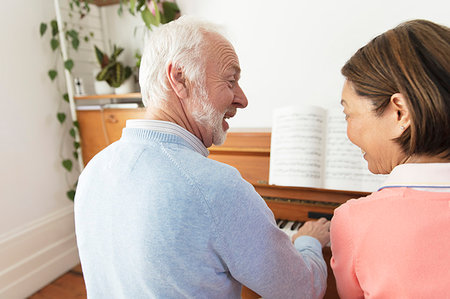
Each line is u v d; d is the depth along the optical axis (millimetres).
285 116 1221
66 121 2314
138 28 2111
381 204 466
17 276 1984
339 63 1488
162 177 535
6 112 1936
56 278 2225
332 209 1323
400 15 1337
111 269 592
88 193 615
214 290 583
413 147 460
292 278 633
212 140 735
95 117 1923
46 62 2152
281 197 1427
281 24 1555
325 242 992
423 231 411
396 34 485
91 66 2340
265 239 573
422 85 426
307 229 1047
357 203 512
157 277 530
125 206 551
